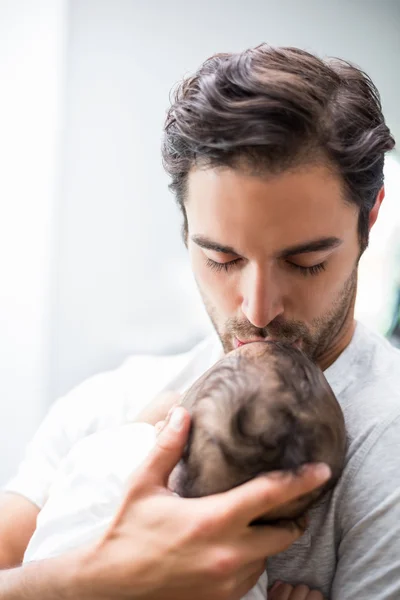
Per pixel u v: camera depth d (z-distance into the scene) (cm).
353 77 70
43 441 103
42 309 189
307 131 60
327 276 68
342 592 67
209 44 194
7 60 180
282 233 62
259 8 196
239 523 58
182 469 66
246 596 68
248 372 66
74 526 76
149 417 89
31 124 183
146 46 190
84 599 62
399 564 64
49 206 186
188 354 108
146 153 193
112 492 77
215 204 64
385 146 69
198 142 63
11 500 97
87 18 185
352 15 202
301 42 200
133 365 110
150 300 198
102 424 101
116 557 61
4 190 184
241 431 63
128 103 190
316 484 58
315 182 61
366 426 70
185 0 192
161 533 60
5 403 191
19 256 187
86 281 193
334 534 71
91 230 192
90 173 190
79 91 186
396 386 74
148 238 196
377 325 189
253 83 62
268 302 66
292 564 72
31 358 190
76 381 195
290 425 63
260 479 59
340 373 78
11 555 93
